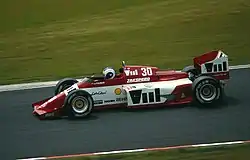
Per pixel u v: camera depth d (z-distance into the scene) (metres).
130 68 57.84
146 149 46.88
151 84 57.38
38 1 122.19
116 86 57.00
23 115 58.41
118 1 117.12
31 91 68.94
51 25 105.62
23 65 83.56
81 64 82.69
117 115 55.94
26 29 104.50
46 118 56.47
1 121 56.88
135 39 93.44
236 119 53.00
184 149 46.47
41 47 92.62
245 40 88.06
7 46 94.44
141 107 57.09
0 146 49.72
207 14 101.94
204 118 53.62
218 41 88.81
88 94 55.47
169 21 100.75
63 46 92.50
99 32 98.56
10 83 74.00
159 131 50.88
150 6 111.19
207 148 46.47
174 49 86.88
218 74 60.03
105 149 47.38
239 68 73.69
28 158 46.53
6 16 113.44
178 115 54.91
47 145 49.19
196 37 91.75
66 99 55.41
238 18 98.56
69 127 53.38
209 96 57.03
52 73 78.50
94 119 55.19
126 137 49.88
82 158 45.69
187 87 57.19
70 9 115.00
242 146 46.62
